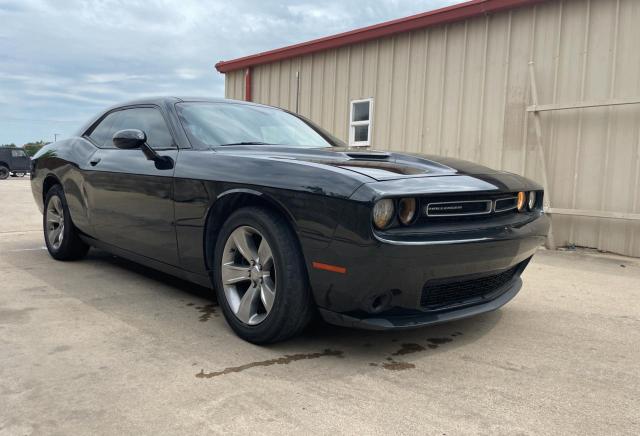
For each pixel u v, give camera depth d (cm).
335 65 859
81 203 420
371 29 788
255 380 233
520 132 654
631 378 247
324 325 311
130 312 328
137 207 352
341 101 856
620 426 201
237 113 382
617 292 418
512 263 282
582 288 430
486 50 677
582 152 606
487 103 682
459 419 203
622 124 576
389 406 212
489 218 270
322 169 251
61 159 448
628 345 293
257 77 1002
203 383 229
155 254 350
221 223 307
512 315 347
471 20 689
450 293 266
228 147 328
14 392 216
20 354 256
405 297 242
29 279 407
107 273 430
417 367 254
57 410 202
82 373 236
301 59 915
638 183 568
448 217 250
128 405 207
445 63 720
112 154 388
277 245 256
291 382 232
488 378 243
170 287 390
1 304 339
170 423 195
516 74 654
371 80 809
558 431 196
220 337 286
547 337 304
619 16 575
